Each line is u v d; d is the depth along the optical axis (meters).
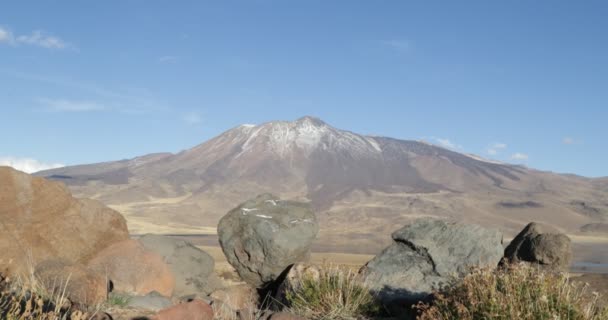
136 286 10.77
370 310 10.37
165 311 7.12
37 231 10.34
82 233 11.04
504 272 7.95
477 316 7.14
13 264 9.03
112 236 11.46
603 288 11.21
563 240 13.84
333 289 10.57
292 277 11.78
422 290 12.00
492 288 7.18
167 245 15.23
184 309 7.25
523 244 14.44
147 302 9.20
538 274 7.59
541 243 13.94
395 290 11.64
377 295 11.05
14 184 10.51
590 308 7.22
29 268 8.62
